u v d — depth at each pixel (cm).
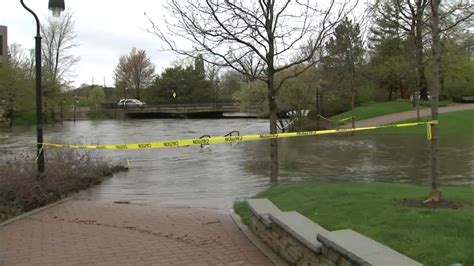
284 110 3897
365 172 1680
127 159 2089
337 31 1532
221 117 8081
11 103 6162
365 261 412
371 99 5444
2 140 3631
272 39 1134
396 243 520
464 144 2473
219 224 825
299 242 543
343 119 4012
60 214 933
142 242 699
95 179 1527
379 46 4794
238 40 1117
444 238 517
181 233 754
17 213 959
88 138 3744
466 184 1352
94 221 860
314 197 850
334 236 487
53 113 7150
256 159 2120
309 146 2633
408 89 5384
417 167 1761
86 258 621
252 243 679
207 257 616
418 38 1498
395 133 3231
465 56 4419
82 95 12412
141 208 1034
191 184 1499
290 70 3516
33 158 1386
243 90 3956
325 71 3325
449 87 5406
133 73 11112
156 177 1655
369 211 680
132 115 8556
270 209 717
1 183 1012
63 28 7112
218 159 2159
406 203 721
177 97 10362
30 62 7069
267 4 1112
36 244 695
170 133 4319
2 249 670
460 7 2383
